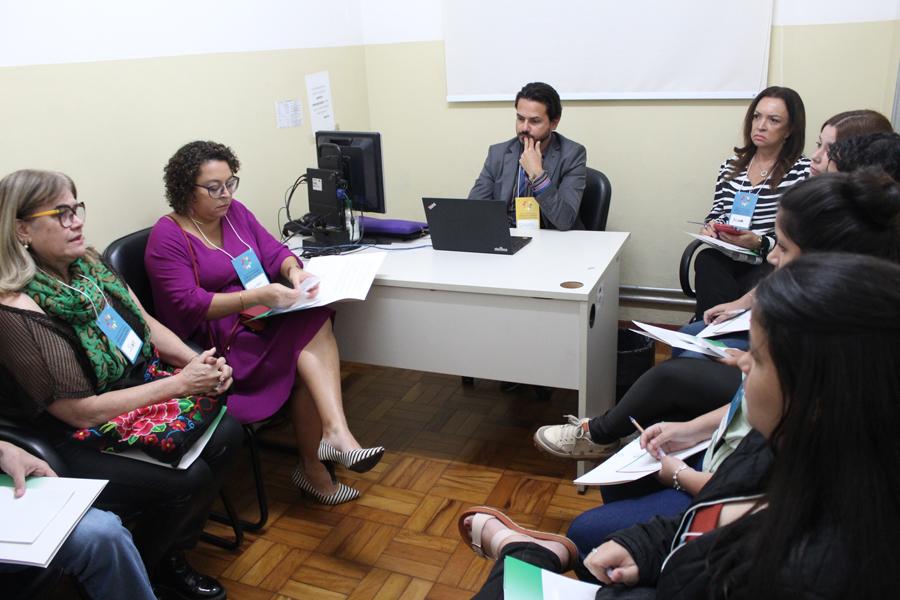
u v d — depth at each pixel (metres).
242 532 2.09
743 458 0.98
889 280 0.67
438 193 3.91
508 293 2.14
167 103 2.54
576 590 1.14
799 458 0.70
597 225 2.91
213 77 2.74
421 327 2.33
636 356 2.69
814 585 0.67
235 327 2.20
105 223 2.33
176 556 1.85
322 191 2.67
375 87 3.84
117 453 1.66
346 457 1.99
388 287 2.32
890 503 0.66
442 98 3.71
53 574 1.41
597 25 3.28
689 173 3.37
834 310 0.66
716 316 2.15
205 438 1.77
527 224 2.81
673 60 3.21
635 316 3.71
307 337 2.15
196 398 1.79
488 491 2.28
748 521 0.78
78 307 1.64
